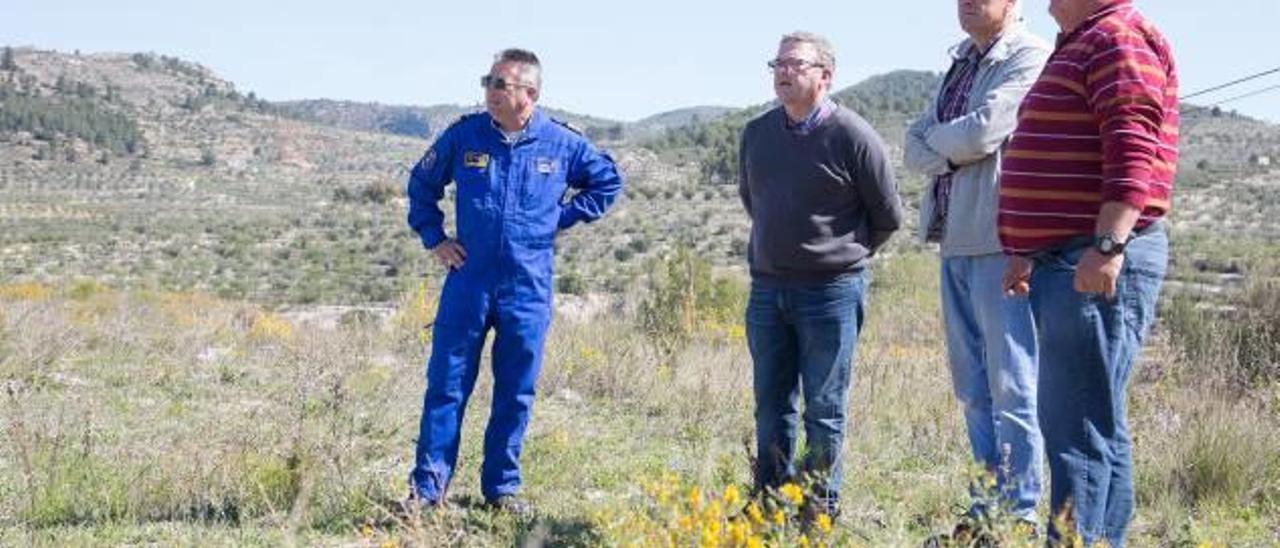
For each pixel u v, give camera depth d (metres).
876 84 183.12
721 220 82.19
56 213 135.88
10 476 5.97
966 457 6.96
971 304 4.88
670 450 7.29
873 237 5.17
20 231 107.50
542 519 5.22
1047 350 4.05
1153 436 6.70
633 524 4.03
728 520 3.86
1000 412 4.68
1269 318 9.41
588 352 10.70
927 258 19.92
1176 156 3.99
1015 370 4.66
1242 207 60.62
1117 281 3.95
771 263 5.08
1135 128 3.74
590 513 5.43
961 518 4.96
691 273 14.49
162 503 5.55
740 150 5.26
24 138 198.38
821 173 4.96
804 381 5.12
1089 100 3.90
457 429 5.52
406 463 6.79
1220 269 15.16
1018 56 4.75
